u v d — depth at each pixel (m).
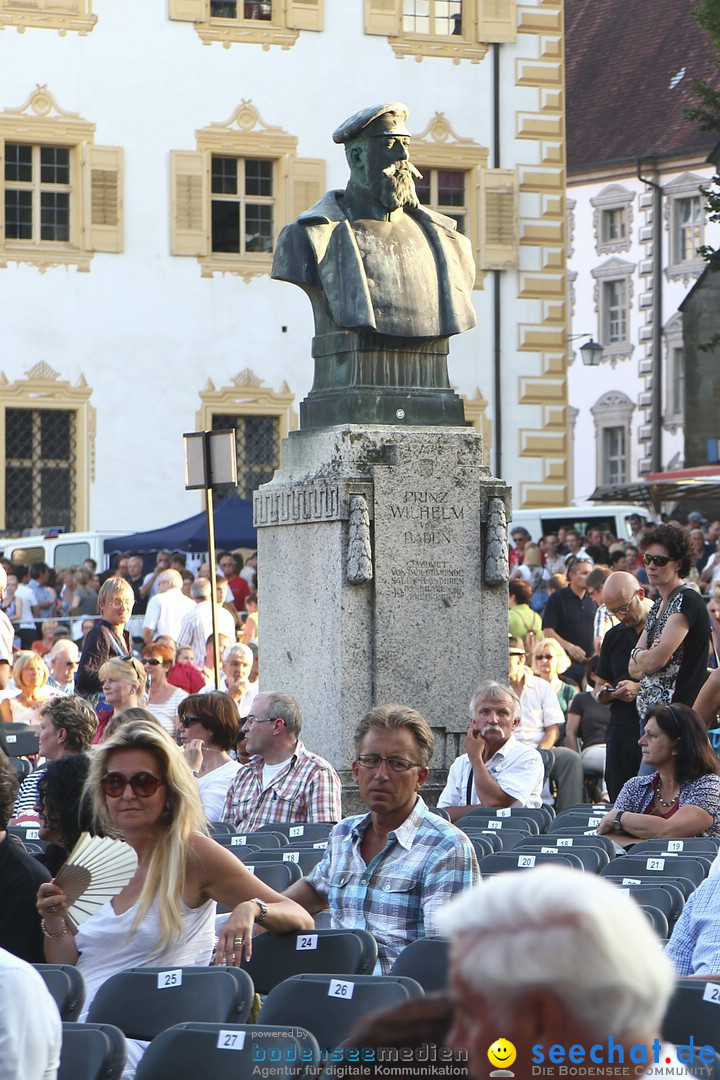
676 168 91.12
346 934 9.17
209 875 9.18
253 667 26.06
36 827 14.86
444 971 8.93
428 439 19.16
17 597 39.22
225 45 49.91
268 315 50.16
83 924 9.20
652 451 93.00
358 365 19.27
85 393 48.50
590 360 70.56
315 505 19.05
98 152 48.69
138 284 49.09
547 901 3.60
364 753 10.20
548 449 52.75
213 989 8.31
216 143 49.72
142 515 48.91
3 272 48.00
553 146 52.97
